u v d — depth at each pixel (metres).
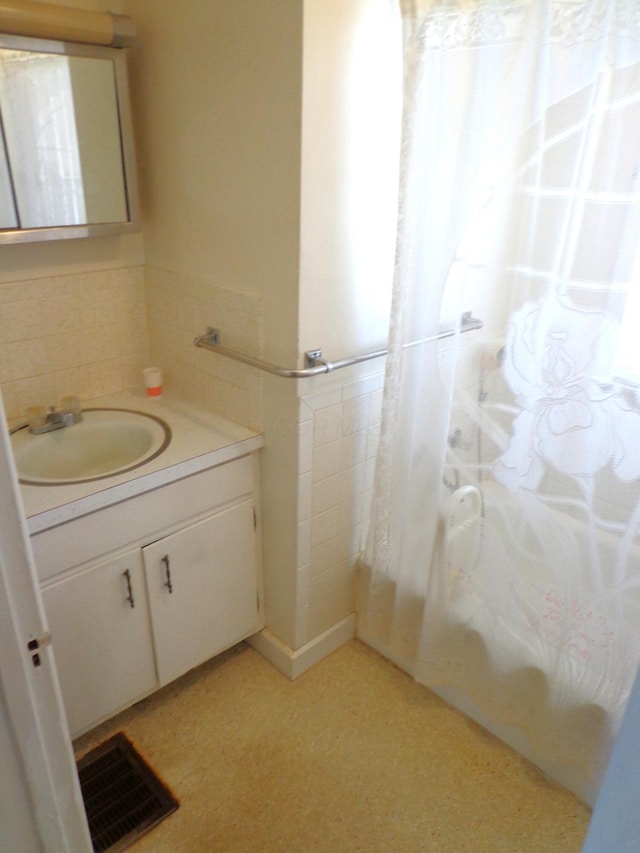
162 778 1.59
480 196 1.29
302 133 1.30
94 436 1.73
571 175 1.16
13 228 1.50
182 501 1.56
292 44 1.25
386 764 1.64
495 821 1.50
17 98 1.41
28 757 0.87
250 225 1.49
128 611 1.55
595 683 1.40
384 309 1.66
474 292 1.36
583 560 1.35
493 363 1.39
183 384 1.90
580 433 1.28
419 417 1.56
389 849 1.44
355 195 1.46
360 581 1.95
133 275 1.88
